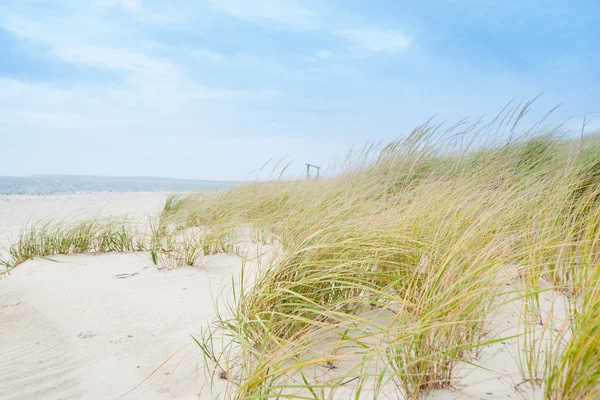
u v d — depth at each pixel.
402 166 5.42
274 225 4.73
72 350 2.16
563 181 3.17
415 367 1.43
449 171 4.80
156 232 4.95
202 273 3.52
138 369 1.91
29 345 2.27
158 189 35.91
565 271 2.19
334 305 1.95
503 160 4.75
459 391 1.43
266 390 1.50
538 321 1.85
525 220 2.85
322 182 6.30
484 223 2.51
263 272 2.67
